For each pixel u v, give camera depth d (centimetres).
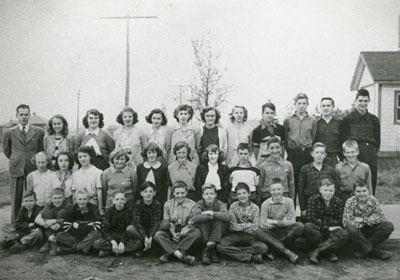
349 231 407
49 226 430
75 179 463
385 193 781
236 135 509
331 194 416
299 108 496
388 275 370
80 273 374
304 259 414
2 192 857
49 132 503
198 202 429
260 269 386
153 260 411
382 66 1195
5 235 441
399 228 497
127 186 455
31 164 507
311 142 495
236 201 439
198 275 369
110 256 421
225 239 418
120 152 452
